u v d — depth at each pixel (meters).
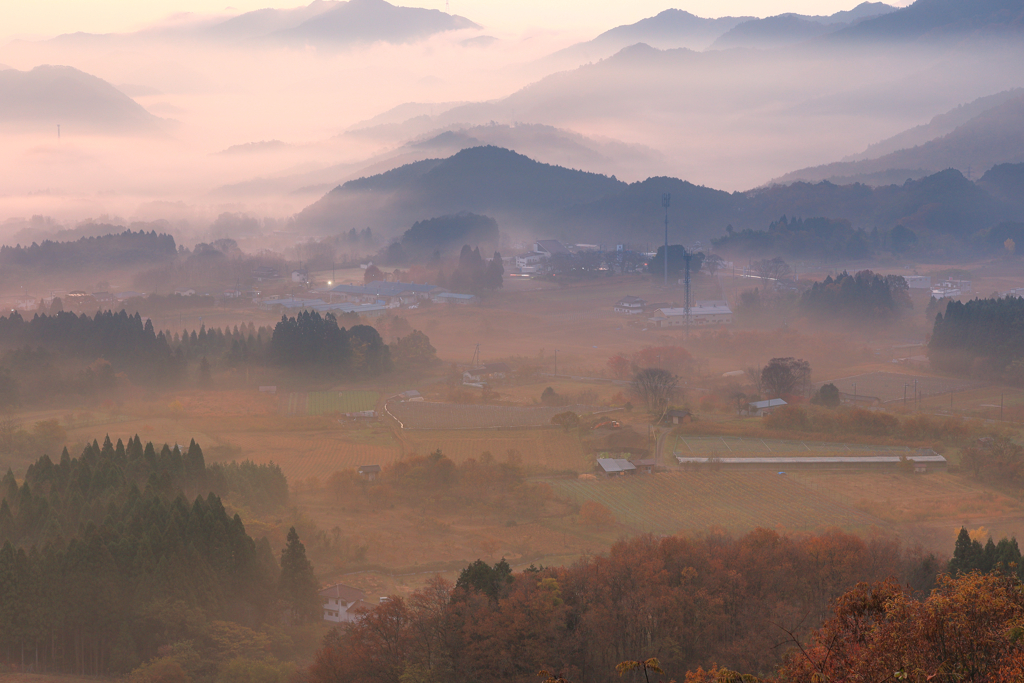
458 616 119.62
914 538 169.75
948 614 49.38
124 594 138.88
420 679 109.50
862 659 48.91
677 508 197.00
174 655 125.81
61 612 134.50
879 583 52.22
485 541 173.38
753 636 115.56
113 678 128.25
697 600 121.56
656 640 117.12
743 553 133.50
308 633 139.12
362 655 116.50
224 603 142.25
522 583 127.00
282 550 167.38
